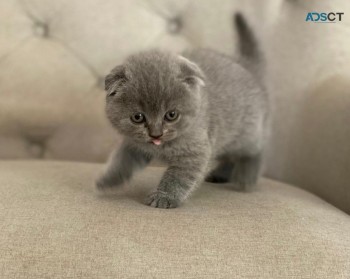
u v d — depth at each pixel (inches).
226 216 8.7
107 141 13.8
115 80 9.5
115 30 13.6
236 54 13.6
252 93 12.1
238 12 13.3
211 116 10.8
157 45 13.8
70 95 13.6
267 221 8.5
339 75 12.1
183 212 8.9
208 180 12.1
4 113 13.3
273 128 13.4
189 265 7.3
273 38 13.4
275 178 13.4
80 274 7.2
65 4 13.5
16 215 8.3
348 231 8.5
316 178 11.5
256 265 7.4
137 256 7.4
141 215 8.6
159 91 9.3
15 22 13.3
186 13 14.1
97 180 10.2
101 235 7.8
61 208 8.7
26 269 7.3
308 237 8.0
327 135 11.1
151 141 9.6
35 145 14.1
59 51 13.5
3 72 13.2
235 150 12.1
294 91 12.9
